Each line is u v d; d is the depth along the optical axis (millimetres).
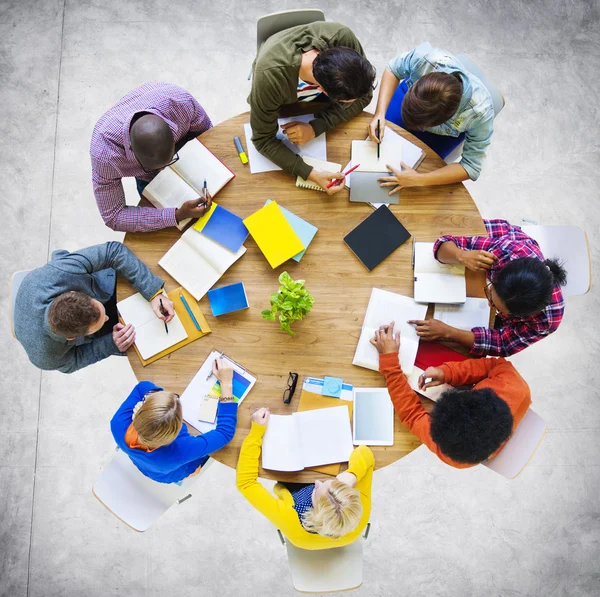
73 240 2760
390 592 2609
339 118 1922
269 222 1854
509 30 2895
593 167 2859
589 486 2676
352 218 1904
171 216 1853
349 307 1862
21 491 2633
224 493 2646
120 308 1852
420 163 1937
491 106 1883
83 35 2865
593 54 2885
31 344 1782
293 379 1812
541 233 2068
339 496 1574
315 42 1721
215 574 2600
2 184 2785
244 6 2869
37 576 2594
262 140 1863
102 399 2686
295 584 1826
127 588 2592
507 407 1622
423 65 1969
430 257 1865
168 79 2842
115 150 1812
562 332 2766
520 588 2623
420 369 1849
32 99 2834
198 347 1844
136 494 1943
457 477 2670
